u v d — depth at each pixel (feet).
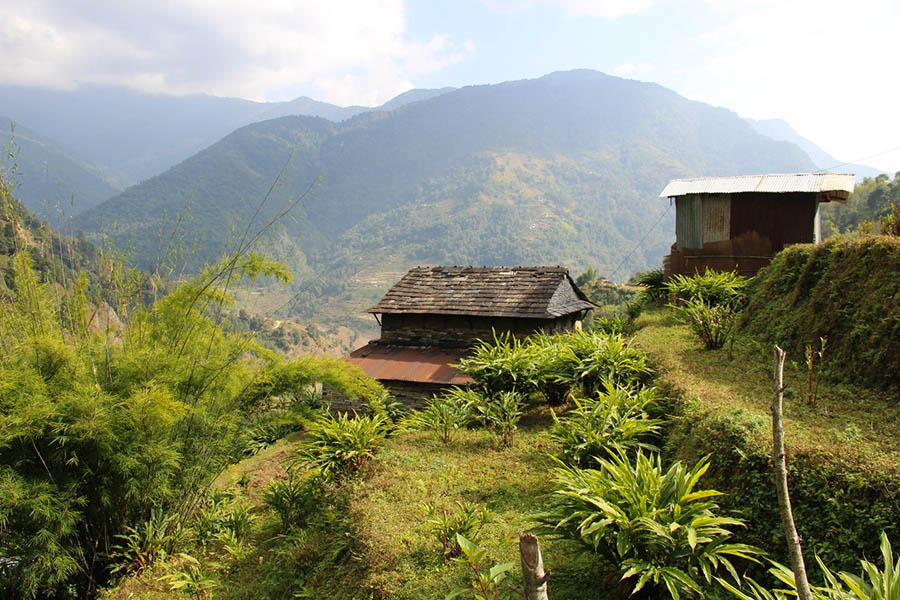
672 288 45.19
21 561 21.80
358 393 32.60
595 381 29.58
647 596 14.25
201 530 27.53
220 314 29.94
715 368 25.52
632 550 13.85
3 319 24.23
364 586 17.67
